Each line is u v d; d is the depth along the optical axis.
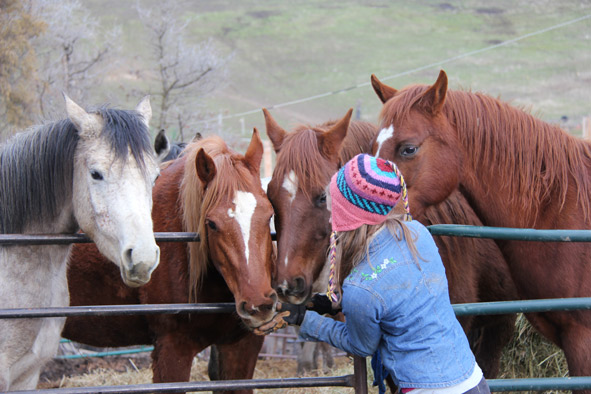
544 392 4.45
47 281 3.02
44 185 2.98
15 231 3.04
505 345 4.50
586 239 2.87
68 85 12.81
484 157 3.26
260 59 30.20
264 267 2.98
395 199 2.33
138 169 2.73
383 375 2.56
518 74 26.12
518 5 38.62
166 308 2.73
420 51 30.81
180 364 3.62
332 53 31.11
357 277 2.34
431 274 2.37
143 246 2.60
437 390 2.27
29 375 3.05
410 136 3.10
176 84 13.34
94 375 6.46
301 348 7.12
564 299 2.82
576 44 30.44
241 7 39.59
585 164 3.29
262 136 19.00
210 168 3.14
